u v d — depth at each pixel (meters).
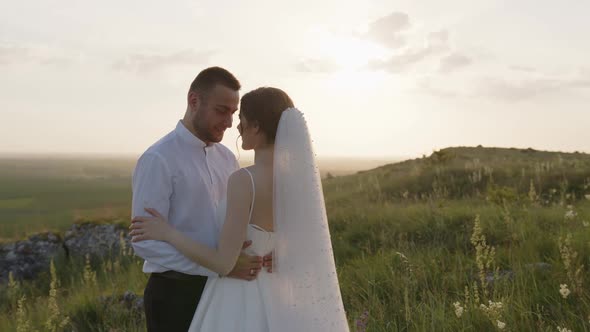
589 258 5.06
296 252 2.63
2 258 10.89
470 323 3.97
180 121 3.13
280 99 2.75
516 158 24.20
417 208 9.47
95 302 6.37
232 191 2.67
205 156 3.12
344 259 7.36
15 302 8.77
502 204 9.02
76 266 10.80
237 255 2.67
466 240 6.98
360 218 9.75
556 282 4.61
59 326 5.64
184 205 2.99
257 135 2.76
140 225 2.78
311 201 2.65
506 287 4.55
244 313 2.76
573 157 24.12
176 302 2.98
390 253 6.62
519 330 3.84
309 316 2.61
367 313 4.38
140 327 5.32
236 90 2.99
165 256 2.72
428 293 4.66
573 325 3.74
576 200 11.34
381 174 22.86
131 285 7.26
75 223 12.03
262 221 2.74
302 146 2.67
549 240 6.06
